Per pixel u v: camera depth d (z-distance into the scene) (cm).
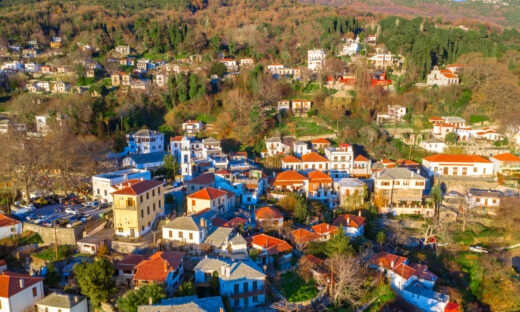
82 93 15825
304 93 14825
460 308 5694
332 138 11856
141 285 4972
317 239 6681
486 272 6644
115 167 10044
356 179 8975
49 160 8925
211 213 6919
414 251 7144
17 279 5175
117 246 6094
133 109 13238
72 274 5631
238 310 4881
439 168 9944
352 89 14450
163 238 6128
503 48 16412
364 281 5800
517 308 6162
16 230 6619
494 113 12612
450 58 16712
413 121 12781
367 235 7588
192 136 12094
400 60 16988
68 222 6619
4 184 8888
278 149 11162
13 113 14300
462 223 8012
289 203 7831
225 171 8831
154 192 6869
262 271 5162
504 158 9862
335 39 19300
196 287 5066
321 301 5278
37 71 18400
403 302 5681
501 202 8125
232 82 14962
